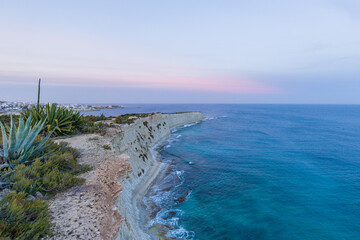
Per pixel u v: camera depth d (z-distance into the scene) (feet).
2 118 52.80
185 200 60.80
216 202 60.49
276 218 52.80
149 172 80.28
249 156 117.19
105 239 15.21
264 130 232.53
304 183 77.66
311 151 131.13
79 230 15.08
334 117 431.43
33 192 18.72
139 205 53.83
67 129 47.06
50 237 13.70
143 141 108.47
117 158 33.09
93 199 19.86
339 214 55.67
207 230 46.55
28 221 14.28
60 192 20.34
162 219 49.34
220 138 178.70
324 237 46.06
